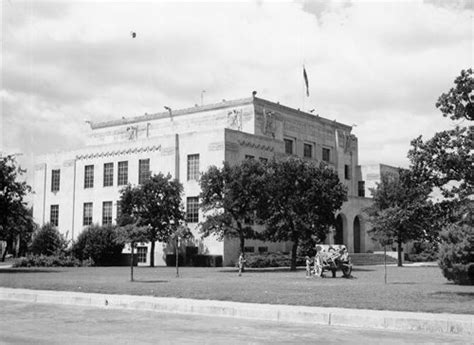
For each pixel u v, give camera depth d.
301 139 73.50
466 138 19.56
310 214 45.78
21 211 43.88
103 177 67.19
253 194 45.69
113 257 57.41
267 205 45.91
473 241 27.33
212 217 46.34
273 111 68.44
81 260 56.72
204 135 58.59
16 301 21.12
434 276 35.84
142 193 52.62
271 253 56.06
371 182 83.44
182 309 17.72
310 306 17.17
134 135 75.88
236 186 45.34
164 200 52.94
